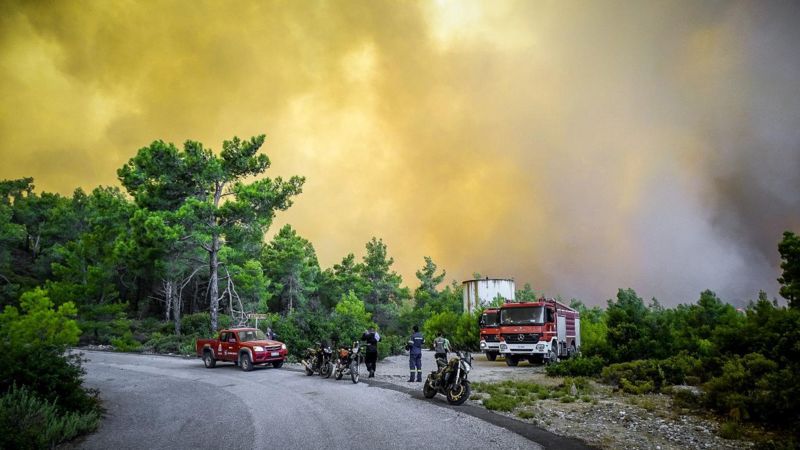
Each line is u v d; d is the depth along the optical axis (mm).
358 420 9656
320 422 9562
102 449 8094
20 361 10531
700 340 17812
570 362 17438
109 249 38969
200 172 35906
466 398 11258
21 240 60812
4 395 9656
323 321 26812
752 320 12977
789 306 13445
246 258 43188
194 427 9531
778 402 8875
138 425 9992
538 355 21828
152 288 52125
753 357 10953
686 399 11164
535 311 21656
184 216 32969
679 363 14719
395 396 12680
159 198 36031
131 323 41125
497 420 9523
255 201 35188
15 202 71750
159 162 35562
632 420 9586
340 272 69500
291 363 23750
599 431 8688
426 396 12359
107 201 48562
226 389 14898
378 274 73312
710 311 21203
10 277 49531
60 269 38344
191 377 18328
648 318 18703
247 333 21922
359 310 36812
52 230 58656
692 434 8531
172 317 51312
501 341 21922
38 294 22906
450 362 11891
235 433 8852
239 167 36312
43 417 9055
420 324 68312
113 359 26953
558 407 11125
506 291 40062
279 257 56844
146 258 37625
